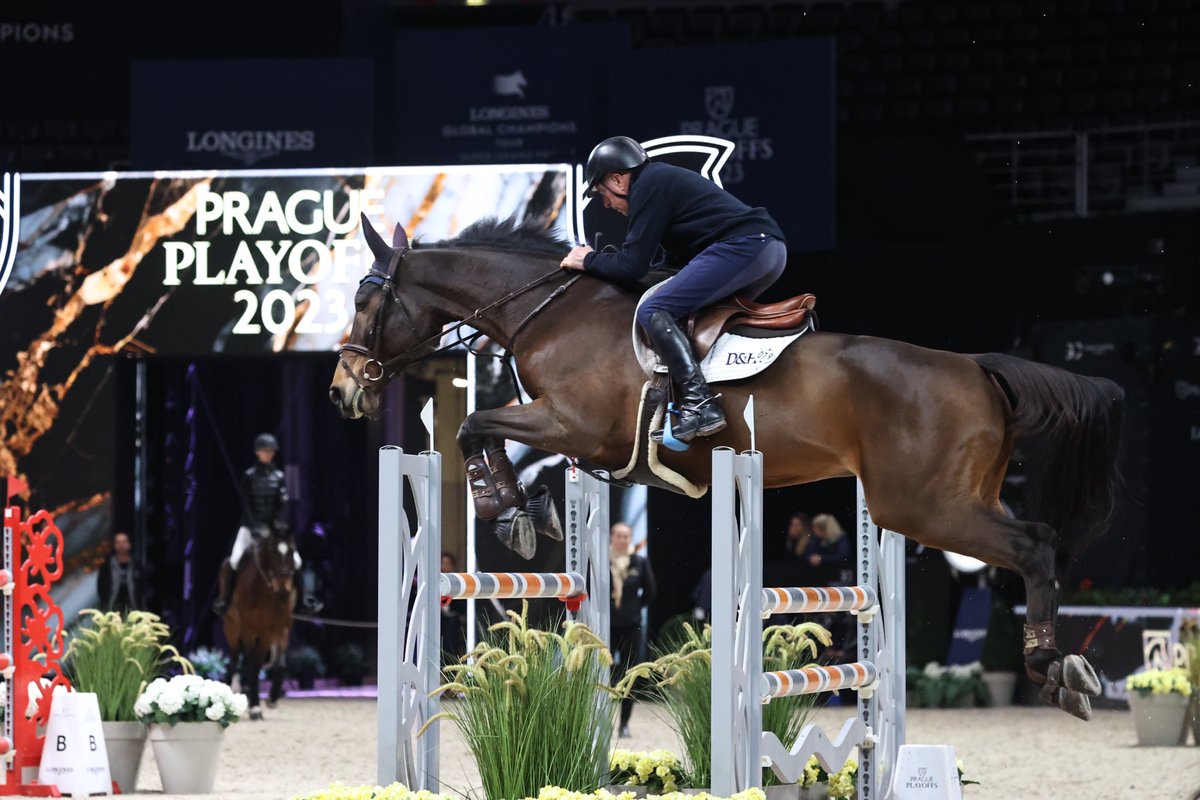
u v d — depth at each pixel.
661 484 6.83
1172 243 17.52
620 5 24.11
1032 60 22.41
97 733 9.33
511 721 6.13
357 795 5.81
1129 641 15.96
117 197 15.62
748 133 17.08
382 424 18.39
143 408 16.14
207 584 18.98
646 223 6.67
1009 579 17.02
